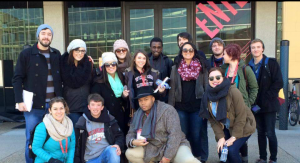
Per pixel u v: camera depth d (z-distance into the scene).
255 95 3.28
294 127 5.77
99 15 6.79
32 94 3.22
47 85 3.33
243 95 3.25
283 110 5.46
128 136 3.13
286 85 5.41
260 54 3.49
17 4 6.83
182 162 2.87
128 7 6.66
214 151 4.25
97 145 3.13
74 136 3.12
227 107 2.91
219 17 6.59
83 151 3.10
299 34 6.57
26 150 3.35
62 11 6.59
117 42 3.78
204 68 3.45
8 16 6.89
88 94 3.40
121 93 3.41
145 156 3.04
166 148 2.90
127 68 3.46
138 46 6.71
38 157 2.93
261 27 6.39
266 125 3.49
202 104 3.05
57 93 3.34
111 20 6.77
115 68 3.35
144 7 6.63
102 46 6.83
